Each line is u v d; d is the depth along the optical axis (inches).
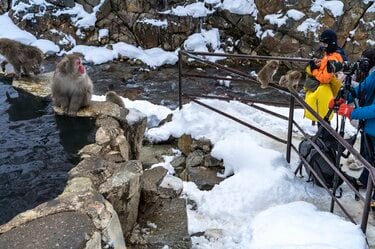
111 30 576.4
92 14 574.9
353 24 512.7
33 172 160.7
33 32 574.9
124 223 151.4
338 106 171.3
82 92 197.8
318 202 183.8
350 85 170.9
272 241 151.5
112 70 530.9
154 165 233.6
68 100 201.2
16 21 579.5
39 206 123.9
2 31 568.7
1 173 159.8
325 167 185.2
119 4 570.9
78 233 112.0
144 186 173.9
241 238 164.2
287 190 188.4
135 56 553.3
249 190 191.3
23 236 110.8
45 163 166.9
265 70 205.3
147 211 168.9
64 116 203.2
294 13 525.0
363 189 190.2
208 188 209.5
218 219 183.0
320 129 185.0
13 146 179.5
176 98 466.6
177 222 163.0
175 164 237.3
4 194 149.3
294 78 196.1
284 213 166.6
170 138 256.4
